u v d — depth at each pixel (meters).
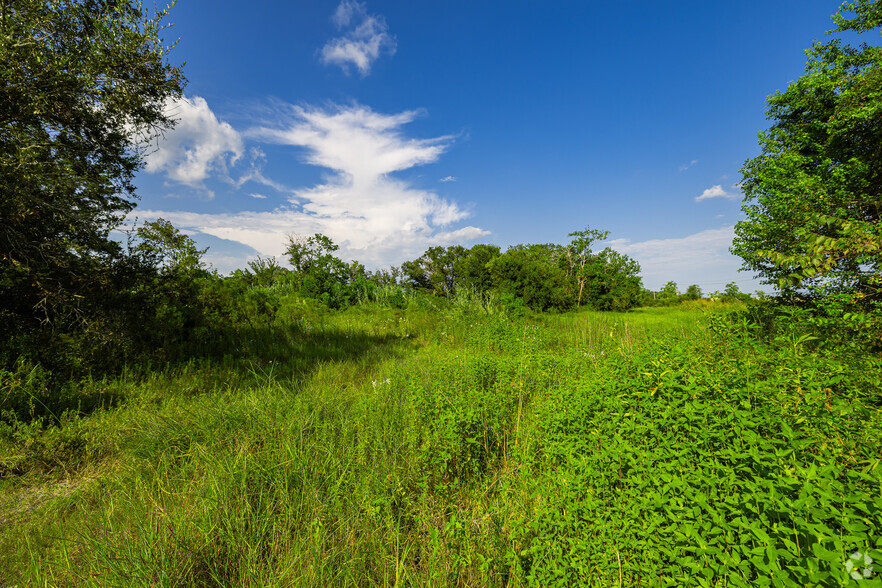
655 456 2.33
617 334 9.24
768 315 7.00
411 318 14.07
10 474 3.41
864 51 12.53
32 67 5.11
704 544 1.72
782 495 1.67
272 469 3.16
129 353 6.38
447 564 2.31
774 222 10.45
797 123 13.37
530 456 3.13
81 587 2.22
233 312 10.02
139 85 6.28
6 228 5.36
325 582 2.25
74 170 6.15
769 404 2.44
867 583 1.21
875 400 2.79
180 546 2.37
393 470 3.21
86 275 6.29
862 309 5.14
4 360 4.83
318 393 5.05
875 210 9.73
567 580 2.01
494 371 5.66
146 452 3.63
